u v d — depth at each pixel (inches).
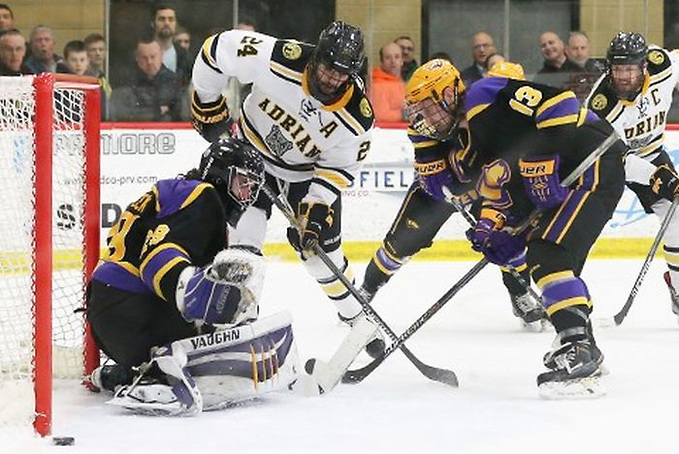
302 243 415.2
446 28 848.3
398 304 596.4
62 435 305.4
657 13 861.2
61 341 406.0
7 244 329.7
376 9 835.4
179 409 329.1
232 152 339.6
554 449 293.0
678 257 515.2
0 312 331.9
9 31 803.4
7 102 319.6
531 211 384.2
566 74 856.9
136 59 807.7
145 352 349.1
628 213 795.4
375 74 832.9
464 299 614.5
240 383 337.1
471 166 412.5
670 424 322.0
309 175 448.1
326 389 365.1
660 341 483.2
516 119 364.2
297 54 413.1
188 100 812.6
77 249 409.1
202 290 309.1
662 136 517.7
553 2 853.8
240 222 443.2
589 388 360.5
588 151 366.3
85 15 805.2
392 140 780.0
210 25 816.3
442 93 382.9
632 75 467.2
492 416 334.6
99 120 381.4
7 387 328.8
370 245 780.6
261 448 292.4
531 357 444.5
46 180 304.7
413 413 338.6
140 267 327.3
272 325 345.4
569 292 361.1
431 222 495.5
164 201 334.6
